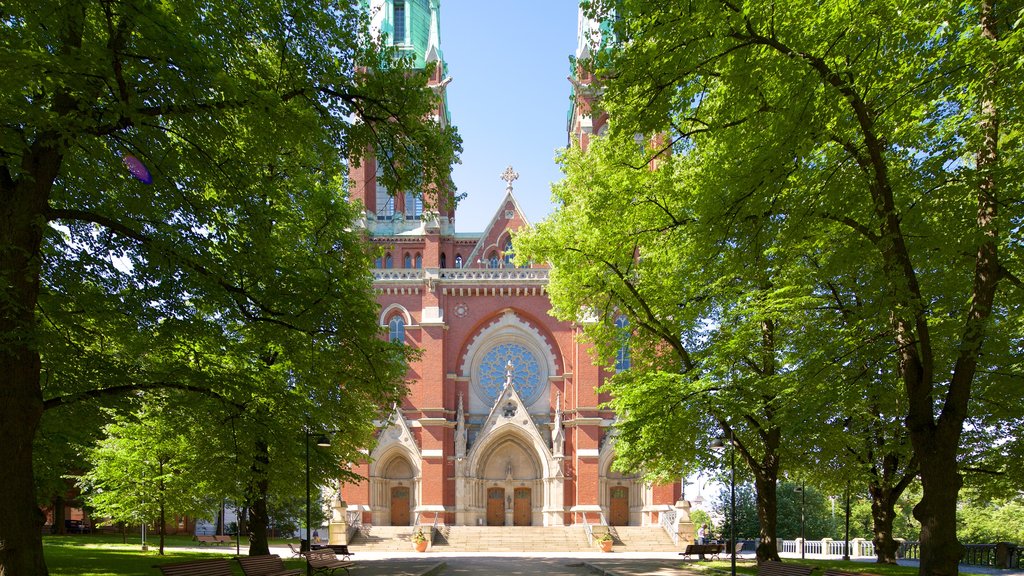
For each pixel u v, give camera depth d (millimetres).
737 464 30000
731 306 26562
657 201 27000
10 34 13609
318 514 53281
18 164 15617
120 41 15570
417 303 61438
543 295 62438
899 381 23453
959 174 16453
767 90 18094
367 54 19906
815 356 19906
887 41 16141
